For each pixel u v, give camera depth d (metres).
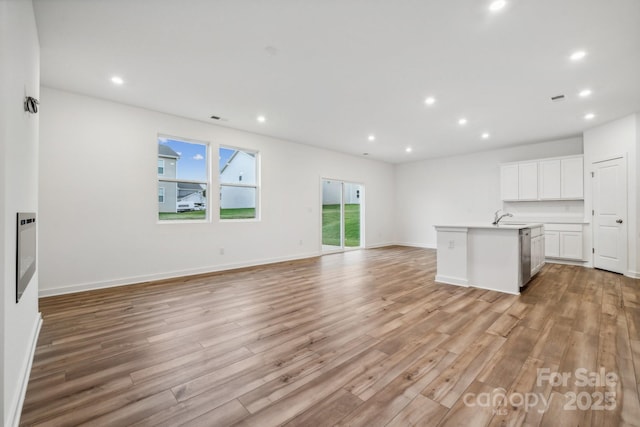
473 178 7.27
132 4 2.10
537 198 5.93
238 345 2.23
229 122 4.85
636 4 2.08
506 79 3.29
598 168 5.02
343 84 3.43
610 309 3.00
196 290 3.74
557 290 3.74
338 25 2.36
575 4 2.09
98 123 3.84
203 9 2.16
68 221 3.62
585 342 2.25
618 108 4.19
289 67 3.04
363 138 5.89
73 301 3.29
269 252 5.72
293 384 1.72
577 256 5.34
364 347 2.19
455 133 5.53
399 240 8.84
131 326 2.59
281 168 5.95
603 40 2.53
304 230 6.37
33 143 2.19
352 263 5.71
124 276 4.02
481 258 3.87
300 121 4.82
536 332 2.44
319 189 6.70
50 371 1.87
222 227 5.05
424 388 1.68
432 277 4.48
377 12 2.20
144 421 1.42
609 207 4.81
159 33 2.46
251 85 3.46
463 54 2.78
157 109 4.25
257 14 2.23
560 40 2.54
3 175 1.21
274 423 1.40
